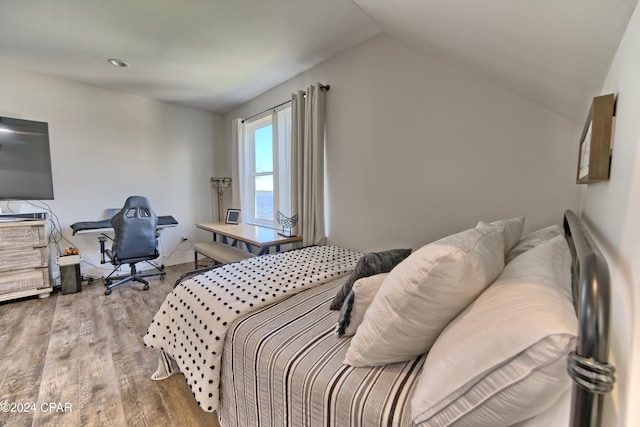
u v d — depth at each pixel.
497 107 1.70
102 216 3.54
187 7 1.90
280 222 3.31
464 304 0.77
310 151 2.79
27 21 2.07
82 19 2.05
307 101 2.77
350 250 2.59
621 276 0.52
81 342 2.07
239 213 4.00
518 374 0.54
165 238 4.12
